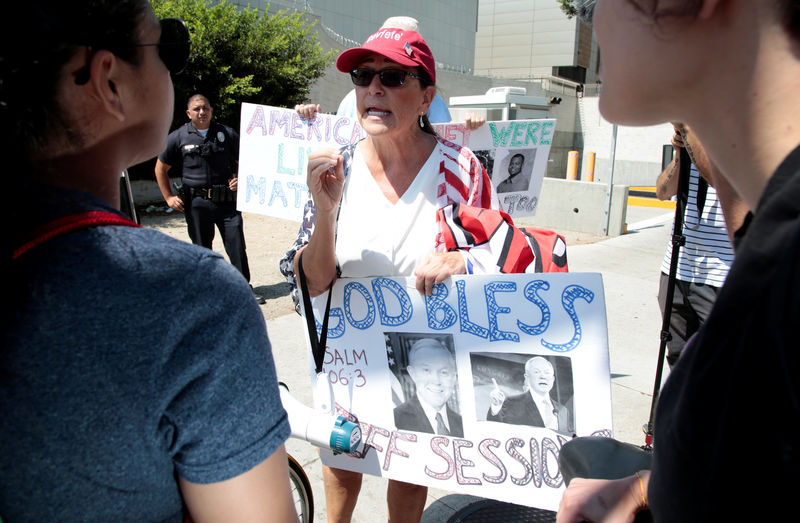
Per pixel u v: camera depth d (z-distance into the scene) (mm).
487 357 1644
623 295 5387
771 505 466
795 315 422
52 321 670
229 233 5262
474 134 3154
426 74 1829
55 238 691
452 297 1651
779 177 498
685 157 2111
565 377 1572
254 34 10953
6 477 701
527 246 1738
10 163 698
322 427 1627
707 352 535
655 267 6418
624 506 917
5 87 666
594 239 8125
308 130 3359
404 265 1850
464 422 1694
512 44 41469
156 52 833
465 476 1715
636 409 3346
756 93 524
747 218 655
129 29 762
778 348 438
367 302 1762
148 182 10531
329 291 1809
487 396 1660
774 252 469
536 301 1571
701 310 2633
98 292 681
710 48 544
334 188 1681
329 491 1995
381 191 1905
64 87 722
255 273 6262
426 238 1852
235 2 13359
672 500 580
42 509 711
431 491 2637
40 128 709
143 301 692
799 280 424
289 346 4184
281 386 1805
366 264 1849
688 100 591
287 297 5395
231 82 10383
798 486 445
